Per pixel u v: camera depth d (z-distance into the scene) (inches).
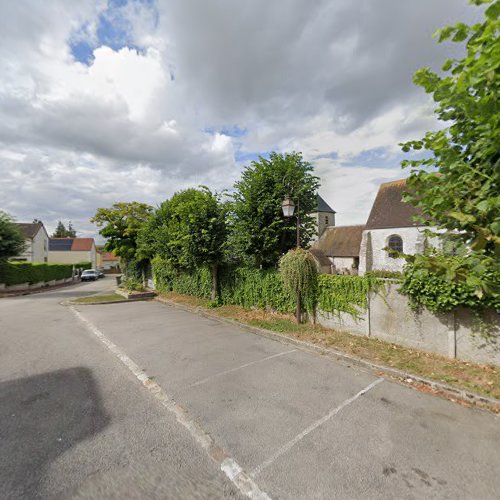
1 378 171.5
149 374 177.0
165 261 524.7
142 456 103.1
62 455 103.0
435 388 155.1
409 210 749.3
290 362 196.9
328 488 89.0
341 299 256.7
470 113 78.9
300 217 325.4
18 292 701.9
